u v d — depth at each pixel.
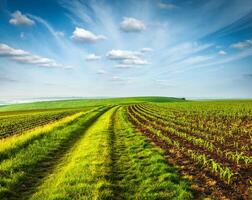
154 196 9.48
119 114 53.75
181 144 19.30
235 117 40.03
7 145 17.97
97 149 17.44
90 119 45.59
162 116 46.12
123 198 9.53
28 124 44.56
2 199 9.55
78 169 12.74
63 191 9.92
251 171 12.17
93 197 9.23
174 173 11.95
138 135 24.53
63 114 69.44
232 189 10.07
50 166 14.35
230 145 18.69
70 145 20.91
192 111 56.62
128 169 13.12
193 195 9.59
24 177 12.05
